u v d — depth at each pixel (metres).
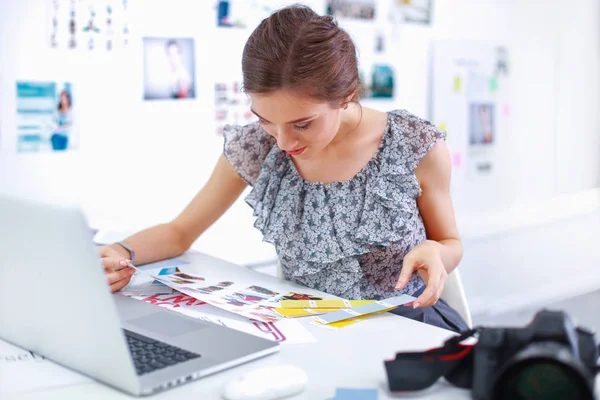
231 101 2.39
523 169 3.30
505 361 0.79
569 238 3.53
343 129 1.38
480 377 0.79
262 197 1.45
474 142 3.09
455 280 1.49
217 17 2.31
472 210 3.12
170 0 2.19
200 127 2.32
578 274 3.59
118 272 1.27
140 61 2.14
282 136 1.18
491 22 3.11
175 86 2.24
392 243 1.37
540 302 3.39
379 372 0.90
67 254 0.82
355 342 1.02
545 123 3.36
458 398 0.82
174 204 2.30
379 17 2.72
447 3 2.94
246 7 2.38
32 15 1.92
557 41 3.35
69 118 2.02
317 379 0.88
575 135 3.50
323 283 1.41
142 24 2.13
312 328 1.08
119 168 2.15
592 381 0.77
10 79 1.90
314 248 1.39
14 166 1.93
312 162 1.40
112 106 2.11
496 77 3.13
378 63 2.74
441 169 1.41
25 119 1.94
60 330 0.89
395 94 2.82
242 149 1.50
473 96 3.06
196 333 1.01
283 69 1.12
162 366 0.89
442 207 1.43
